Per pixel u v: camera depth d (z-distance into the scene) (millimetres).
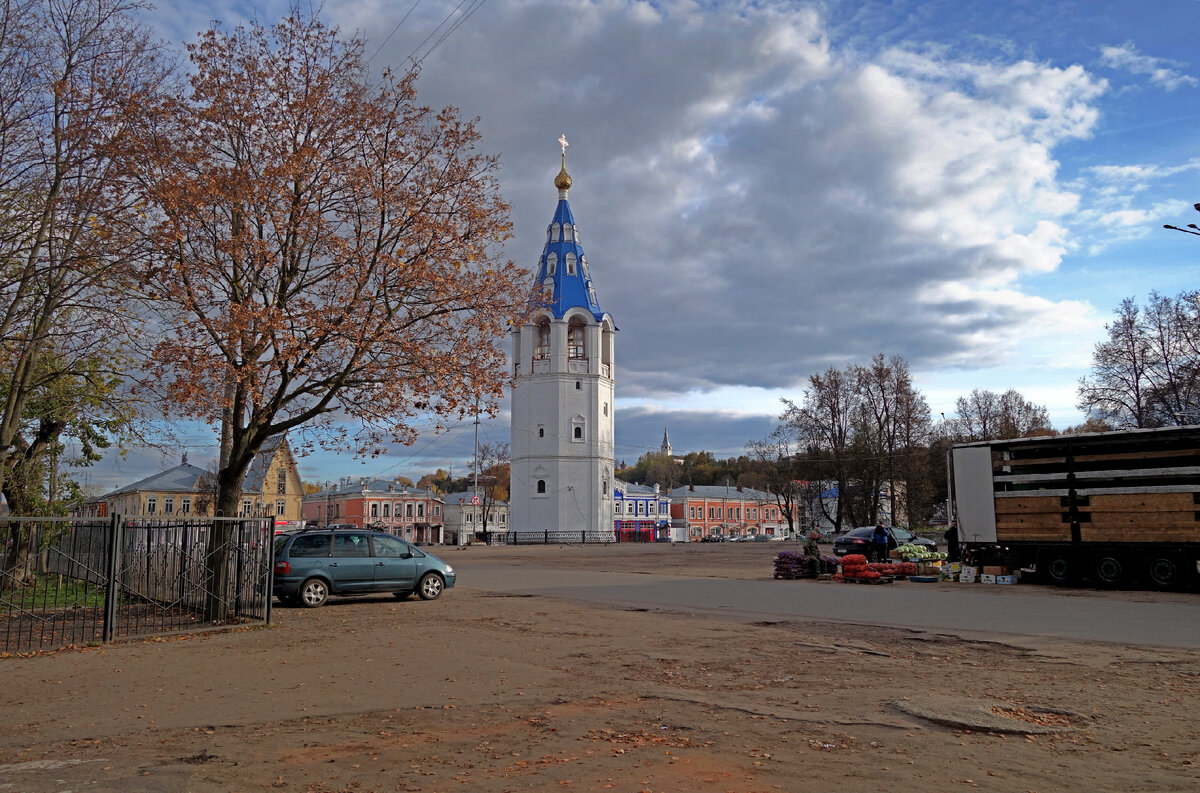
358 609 16859
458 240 16781
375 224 16562
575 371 85500
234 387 15312
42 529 15664
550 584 23094
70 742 6730
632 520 103375
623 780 5453
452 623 14273
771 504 118625
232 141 16062
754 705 7609
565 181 89375
